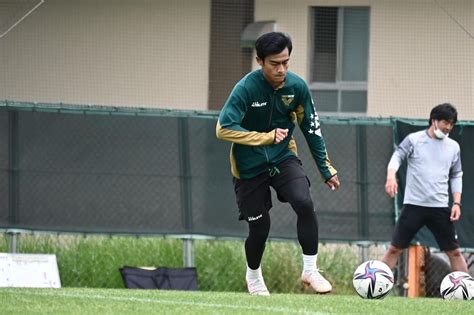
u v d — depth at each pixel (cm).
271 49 2442
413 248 3969
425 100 5400
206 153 4000
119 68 5481
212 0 5525
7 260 3803
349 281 4162
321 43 5578
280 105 2528
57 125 3969
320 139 2586
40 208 3962
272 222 4016
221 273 4128
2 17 5191
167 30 5519
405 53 5416
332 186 2622
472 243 4000
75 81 5391
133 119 3997
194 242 4078
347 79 5600
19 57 5247
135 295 2577
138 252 4175
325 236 4044
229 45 5541
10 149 3947
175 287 3912
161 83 5519
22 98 5262
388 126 4038
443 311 2308
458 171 3641
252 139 2480
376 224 4038
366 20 5538
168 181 4000
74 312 2102
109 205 3988
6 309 2145
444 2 5291
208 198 4000
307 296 2648
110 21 5462
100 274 4128
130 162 3988
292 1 5556
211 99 5541
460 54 5312
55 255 3950
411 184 3625
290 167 2572
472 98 5303
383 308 2322
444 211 3619
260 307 2255
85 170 3978
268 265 4128
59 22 5341
